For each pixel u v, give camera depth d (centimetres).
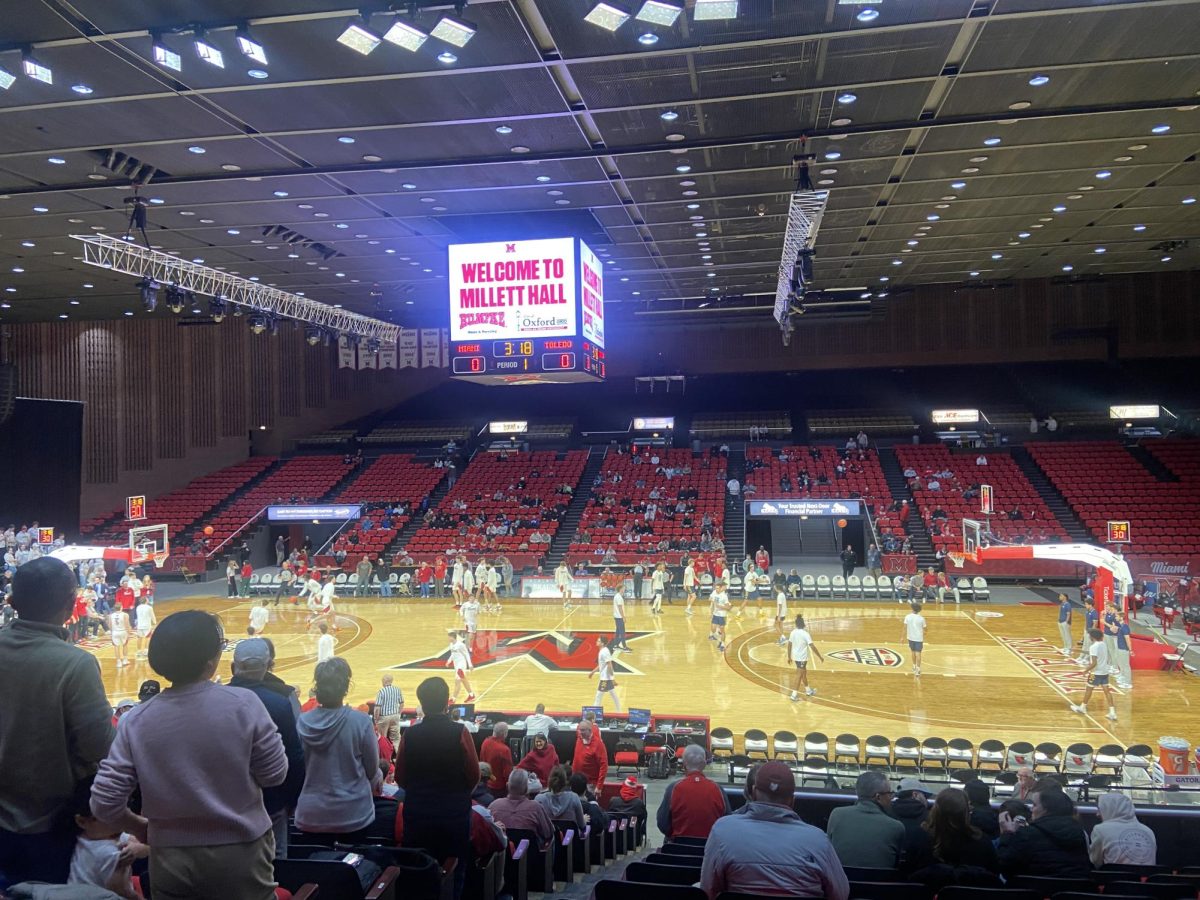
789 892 382
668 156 1538
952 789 577
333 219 1903
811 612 2758
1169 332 3856
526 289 1681
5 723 303
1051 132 1452
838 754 1366
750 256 2395
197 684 295
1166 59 1165
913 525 3444
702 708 1684
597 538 3425
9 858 302
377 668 2050
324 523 3991
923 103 1317
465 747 489
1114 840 628
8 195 1680
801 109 1331
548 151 1502
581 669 2009
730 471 3938
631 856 943
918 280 2920
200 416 4000
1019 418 4097
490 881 527
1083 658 2066
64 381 3638
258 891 292
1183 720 1573
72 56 1088
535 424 4575
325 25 1015
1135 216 2042
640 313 3388
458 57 1110
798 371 4275
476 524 3612
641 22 1020
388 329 3512
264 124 1343
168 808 281
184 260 2261
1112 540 2816
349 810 490
